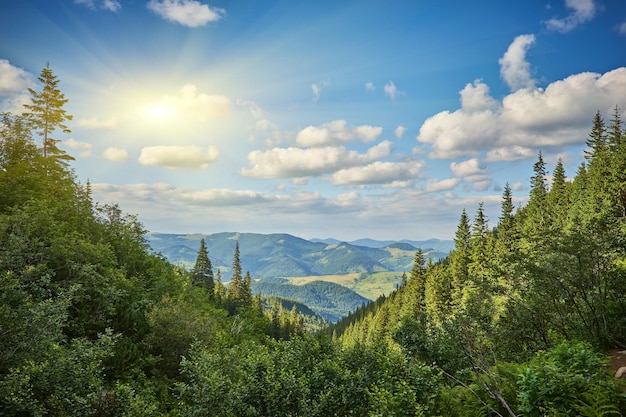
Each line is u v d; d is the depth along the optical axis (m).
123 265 28.25
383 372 10.03
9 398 8.79
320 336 13.27
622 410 5.57
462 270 53.09
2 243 16.11
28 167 28.86
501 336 11.83
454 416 7.78
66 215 27.72
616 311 10.18
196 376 11.77
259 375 11.12
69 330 17.08
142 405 12.62
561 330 11.13
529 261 12.15
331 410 9.78
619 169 41.31
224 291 85.38
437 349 9.92
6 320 9.64
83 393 11.50
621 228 11.32
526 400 6.20
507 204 58.00
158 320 20.73
